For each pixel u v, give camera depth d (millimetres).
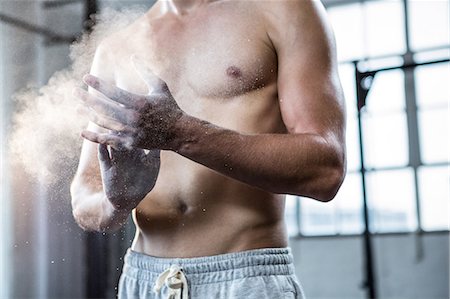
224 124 958
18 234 4852
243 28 995
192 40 1005
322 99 942
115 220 925
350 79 5695
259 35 992
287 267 951
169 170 967
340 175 903
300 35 981
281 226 974
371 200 5762
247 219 938
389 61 5848
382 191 5797
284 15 989
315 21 998
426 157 5707
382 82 5840
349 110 5656
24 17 3898
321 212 5988
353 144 5723
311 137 887
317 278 5914
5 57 3406
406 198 5727
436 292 5609
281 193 896
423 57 5766
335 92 961
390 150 5793
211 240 939
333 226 5934
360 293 5770
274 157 854
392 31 5906
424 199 5691
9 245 4855
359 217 5824
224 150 836
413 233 5707
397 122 5785
